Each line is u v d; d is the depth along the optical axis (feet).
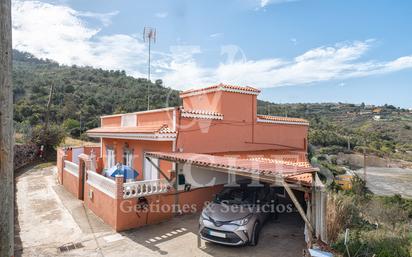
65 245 24.71
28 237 26.66
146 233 27.37
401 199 78.95
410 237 23.06
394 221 38.60
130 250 23.48
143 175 40.40
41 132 85.71
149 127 38.60
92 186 34.76
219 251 22.88
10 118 10.09
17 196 43.14
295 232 26.63
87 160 37.47
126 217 28.35
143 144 40.75
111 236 26.63
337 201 26.53
